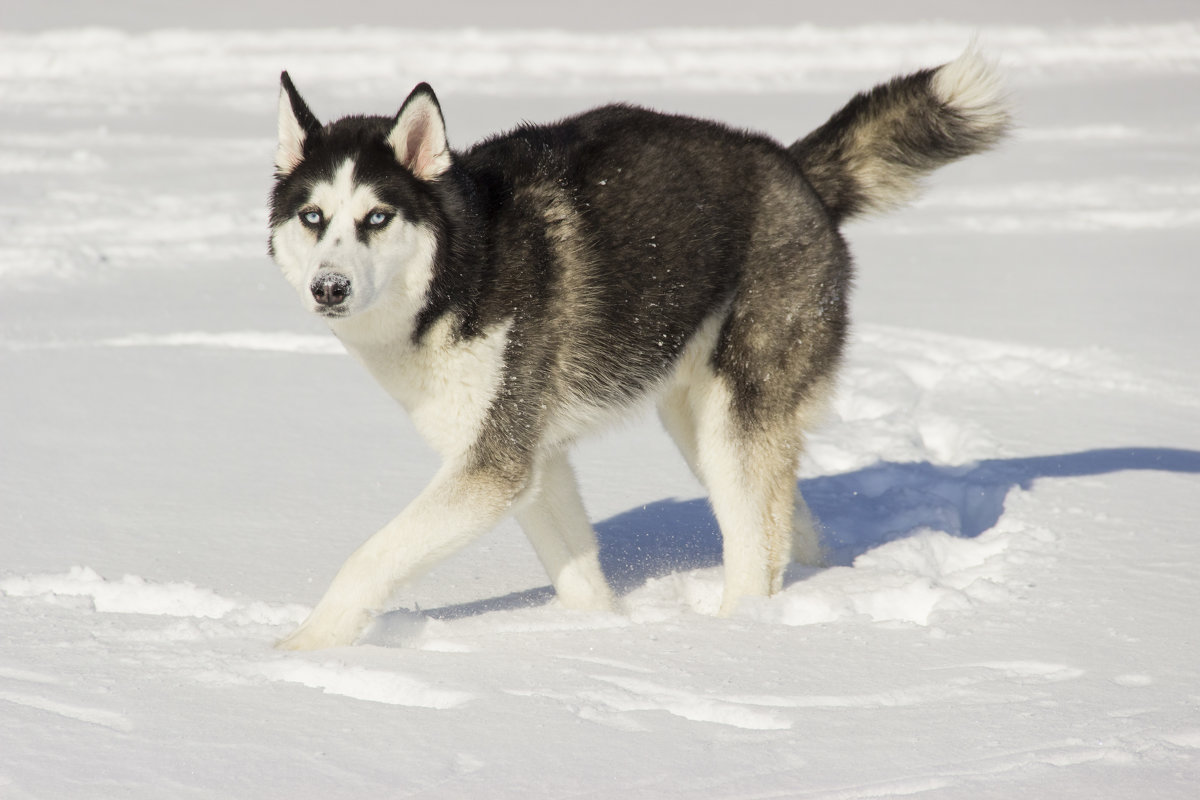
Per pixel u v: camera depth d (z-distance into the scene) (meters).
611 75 47.88
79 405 14.31
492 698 7.10
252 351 17.05
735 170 10.08
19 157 28.73
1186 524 10.66
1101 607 8.70
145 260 21.62
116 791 5.85
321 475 12.33
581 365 9.39
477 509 8.91
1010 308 19.34
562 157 9.46
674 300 9.66
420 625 8.71
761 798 5.91
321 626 8.33
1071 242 24.12
